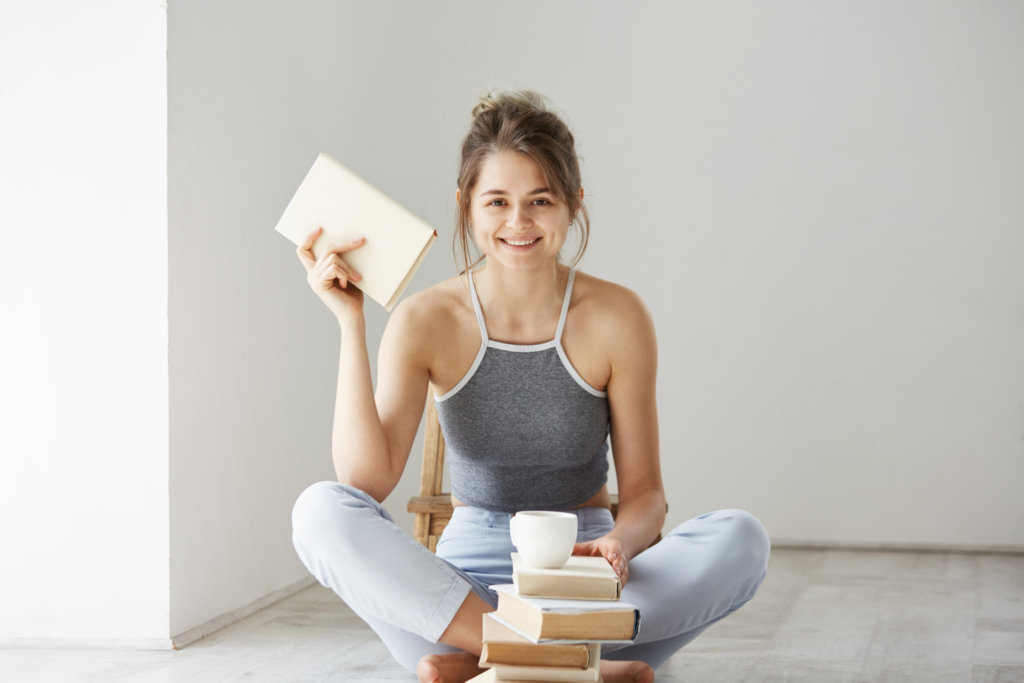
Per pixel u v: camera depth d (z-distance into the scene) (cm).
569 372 189
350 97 331
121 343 230
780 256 387
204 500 246
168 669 208
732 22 388
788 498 387
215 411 251
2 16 233
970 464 377
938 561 356
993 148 375
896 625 255
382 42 351
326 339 323
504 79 393
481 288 191
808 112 385
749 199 389
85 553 231
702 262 391
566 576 141
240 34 261
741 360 390
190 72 238
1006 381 375
